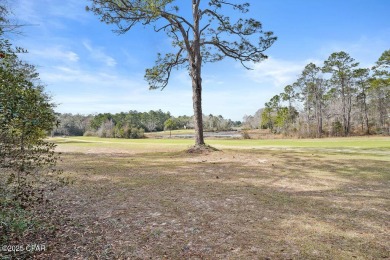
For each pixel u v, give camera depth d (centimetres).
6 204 418
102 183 735
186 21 1481
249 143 2622
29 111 365
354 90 5056
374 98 4938
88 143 2928
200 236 369
